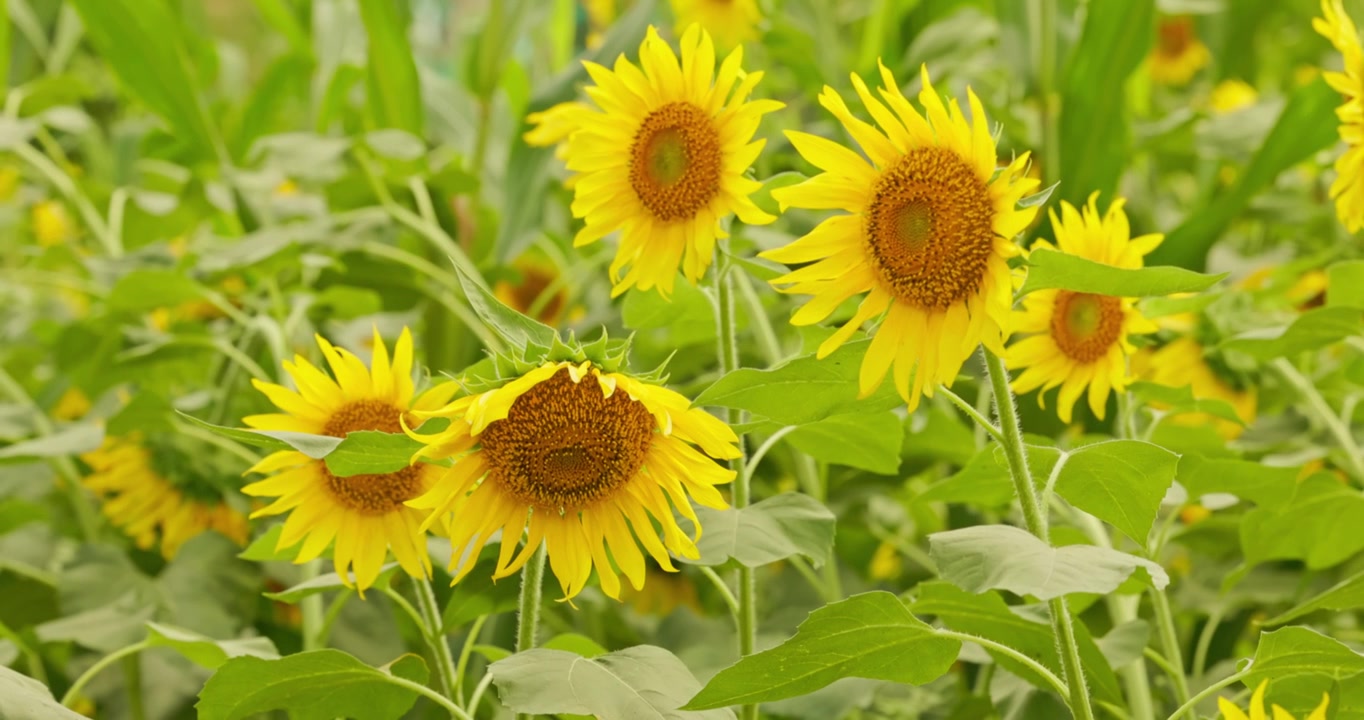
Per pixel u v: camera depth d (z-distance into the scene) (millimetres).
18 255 4906
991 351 2328
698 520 2416
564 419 2371
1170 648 2641
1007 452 2352
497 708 2768
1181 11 4062
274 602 2951
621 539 2393
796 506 2469
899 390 2344
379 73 3668
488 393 2312
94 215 3654
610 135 2494
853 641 2336
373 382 2477
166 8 3684
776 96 4664
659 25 4336
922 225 2330
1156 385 2668
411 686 2430
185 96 3729
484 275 3318
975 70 3779
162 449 2941
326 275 3275
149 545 2984
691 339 2713
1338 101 3000
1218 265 3381
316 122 4109
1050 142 3268
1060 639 2352
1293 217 3451
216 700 2412
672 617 2842
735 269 2826
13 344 4254
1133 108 4477
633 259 2502
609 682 2336
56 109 3938
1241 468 2600
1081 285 2318
